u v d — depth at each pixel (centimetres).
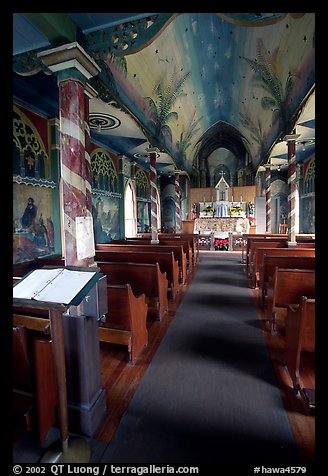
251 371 320
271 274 516
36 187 592
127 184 1130
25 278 219
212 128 1498
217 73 945
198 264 957
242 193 1658
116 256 581
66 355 231
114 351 370
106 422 244
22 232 556
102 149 928
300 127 738
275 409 257
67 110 312
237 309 522
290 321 312
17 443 219
